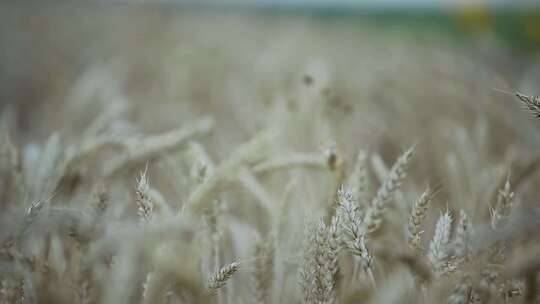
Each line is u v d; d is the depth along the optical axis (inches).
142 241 27.5
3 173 39.6
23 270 30.5
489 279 29.5
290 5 344.8
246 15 309.3
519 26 224.8
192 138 39.2
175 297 33.9
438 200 45.3
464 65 98.3
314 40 205.3
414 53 145.3
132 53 167.2
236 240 39.1
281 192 43.9
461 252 29.4
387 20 311.3
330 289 30.1
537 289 32.5
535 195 44.8
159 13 235.1
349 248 30.0
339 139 49.8
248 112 82.9
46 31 171.6
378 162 40.5
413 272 30.5
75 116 83.6
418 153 58.7
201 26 241.6
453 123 69.2
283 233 36.7
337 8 340.2
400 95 87.7
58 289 33.7
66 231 30.5
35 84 118.6
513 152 47.0
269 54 140.1
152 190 33.7
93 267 31.8
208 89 126.5
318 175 44.4
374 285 30.4
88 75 96.5
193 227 27.8
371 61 144.9
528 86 84.0
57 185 38.4
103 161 44.9
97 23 221.8
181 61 145.2
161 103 103.6
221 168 34.8
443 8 255.6
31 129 85.8
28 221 30.1
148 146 39.2
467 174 43.7
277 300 34.7
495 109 71.2
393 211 39.1
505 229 28.6
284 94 77.5
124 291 28.3
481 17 219.9
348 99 88.4
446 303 29.2
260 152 36.0
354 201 31.5
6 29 155.6
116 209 38.4
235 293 35.9
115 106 60.7
